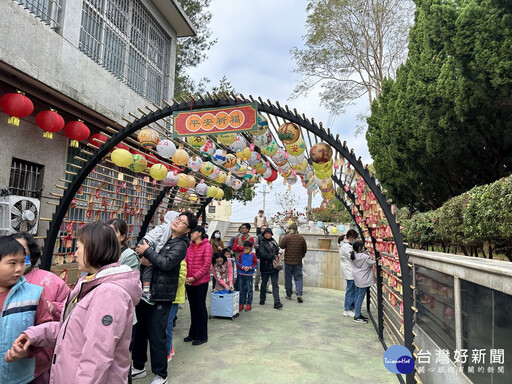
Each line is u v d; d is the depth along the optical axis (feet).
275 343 15.26
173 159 14.40
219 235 24.40
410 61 20.68
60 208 12.74
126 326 5.45
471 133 16.58
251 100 12.56
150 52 27.53
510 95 13.00
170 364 12.55
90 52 20.29
